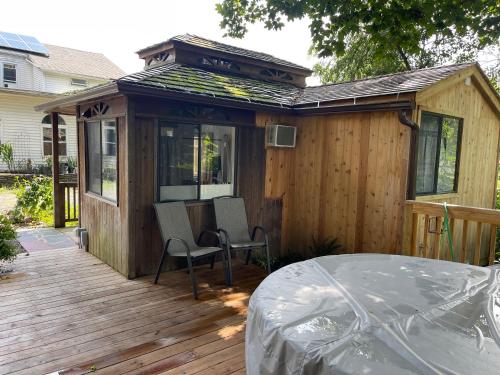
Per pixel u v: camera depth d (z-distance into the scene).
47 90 15.71
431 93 4.25
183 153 4.57
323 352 1.09
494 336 1.18
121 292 3.91
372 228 4.66
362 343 1.13
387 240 4.50
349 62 11.53
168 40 5.52
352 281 1.71
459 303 1.44
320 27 5.09
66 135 14.54
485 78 5.22
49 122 14.00
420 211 3.77
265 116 5.23
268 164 5.37
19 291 3.86
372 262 2.06
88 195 5.29
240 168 5.11
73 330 3.06
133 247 4.27
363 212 4.77
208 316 3.40
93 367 2.53
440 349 1.09
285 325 1.28
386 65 11.52
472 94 5.26
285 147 5.42
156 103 4.22
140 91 3.81
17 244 5.63
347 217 4.97
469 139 5.36
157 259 4.51
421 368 0.99
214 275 4.55
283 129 5.24
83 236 5.33
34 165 13.63
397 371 0.99
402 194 4.31
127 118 4.03
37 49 14.41
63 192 6.82
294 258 5.50
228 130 4.94
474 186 5.66
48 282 4.14
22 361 2.59
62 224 6.84
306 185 5.50
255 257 5.27
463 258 3.46
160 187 4.42
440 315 1.32
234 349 2.82
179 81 4.47
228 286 4.20
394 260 2.11
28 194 7.59
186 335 3.03
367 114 4.66
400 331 1.19
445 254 5.04
